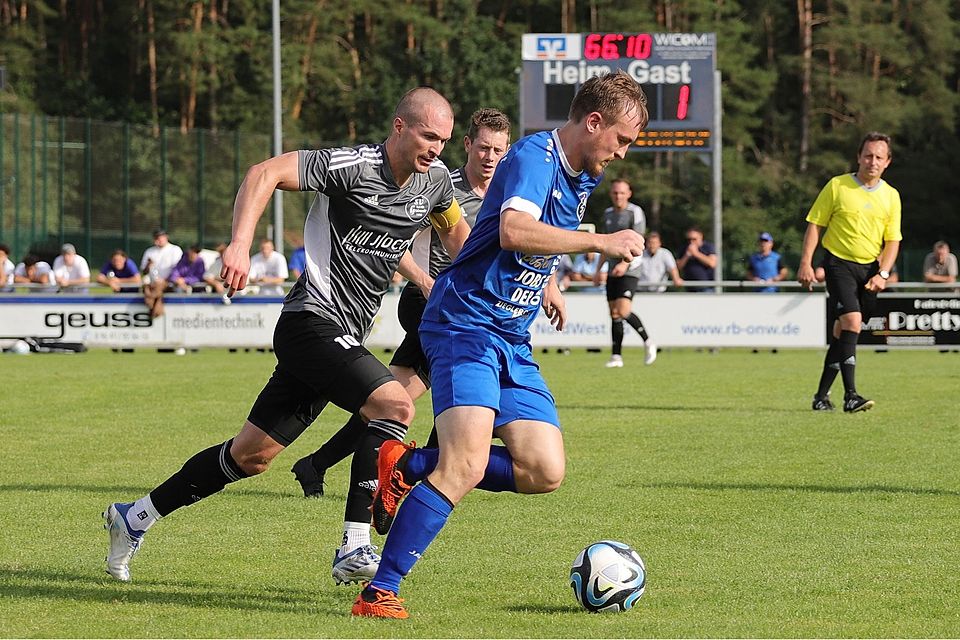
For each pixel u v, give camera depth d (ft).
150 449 55.83
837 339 67.26
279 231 144.66
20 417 67.46
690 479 47.34
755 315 116.98
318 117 342.44
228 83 332.39
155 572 32.94
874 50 339.36
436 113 30.99
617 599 28.58
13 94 313.32
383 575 28.02
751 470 49.39
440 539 37.11
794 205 309.83
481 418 27.37
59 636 26.53
